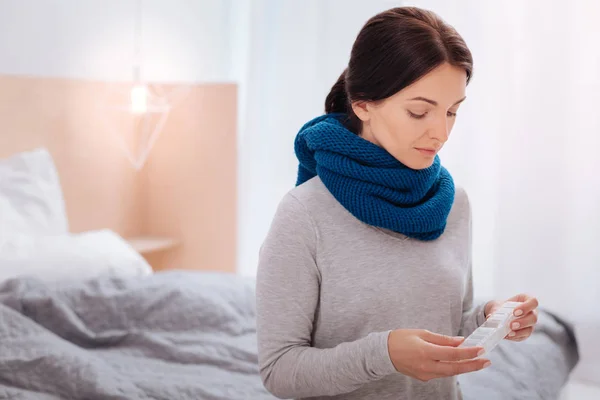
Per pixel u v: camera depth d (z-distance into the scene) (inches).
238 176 130.6
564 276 103.6
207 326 82.7
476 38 108.9
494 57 107.5
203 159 132.8
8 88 114.3
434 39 41.8
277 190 130.5
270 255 43.0
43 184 113.1
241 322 84.0
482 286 112.0
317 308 44.1
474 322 48.3
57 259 98.7
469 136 110.7
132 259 105.1
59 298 82.0
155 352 77.4
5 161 112.0
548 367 78.4
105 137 130.0
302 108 127.3
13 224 105.2
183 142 133.9
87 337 79.3
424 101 42.2
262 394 67.4
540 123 104.3
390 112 43.2
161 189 136.9
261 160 131.2
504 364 75.9
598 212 101.0
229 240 132.1
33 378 66.1
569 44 102.0
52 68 120.2
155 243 131.6
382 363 38.7
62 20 120.6
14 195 109.3
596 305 101.0
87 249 103.0
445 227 47.9
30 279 85.5
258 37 128.4
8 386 65.6
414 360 37.8
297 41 126.7
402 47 41.7
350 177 44.0
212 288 89.1
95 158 128.5
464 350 36.9
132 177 136.1
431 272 44.6
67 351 69.2
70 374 65.8
